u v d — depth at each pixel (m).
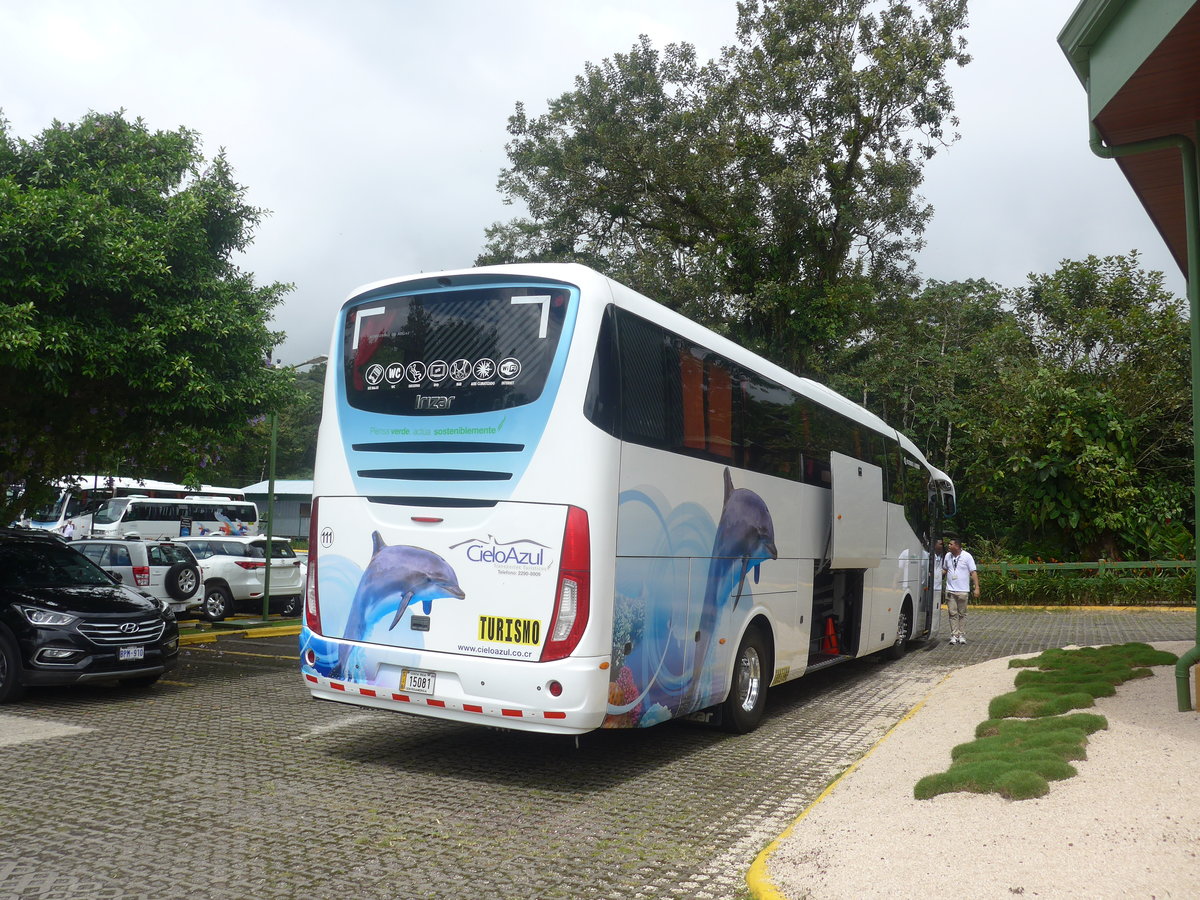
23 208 10.75
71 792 6.80
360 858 5.49
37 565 11.63
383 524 7.60
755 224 27.84
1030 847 4.95
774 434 10.09
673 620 7.89
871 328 33.59
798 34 27.69
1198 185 8.16
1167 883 4.36
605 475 7.00
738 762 8.12
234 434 14.12
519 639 6.98
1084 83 8.48
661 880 5.20
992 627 20.47
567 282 7.23
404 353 7.75
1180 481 30.42
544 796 6.94
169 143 13.48
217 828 6.00
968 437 31.42
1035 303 34.78
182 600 19.28
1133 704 8.27
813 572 11.08
